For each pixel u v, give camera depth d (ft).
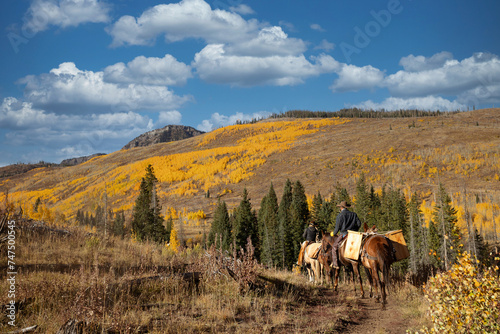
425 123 613.11
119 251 44.88
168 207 433.07
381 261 27.40
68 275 26.96
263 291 29.76
